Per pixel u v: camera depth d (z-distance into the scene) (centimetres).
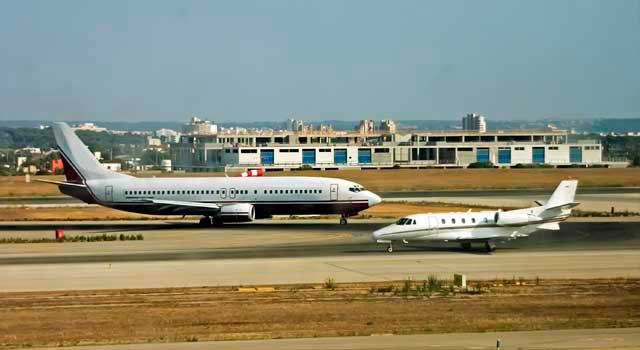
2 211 19762
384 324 6881
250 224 16188
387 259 10856
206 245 12625
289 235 13988
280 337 6359
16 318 7225
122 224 16550
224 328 6775
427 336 6322
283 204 15700
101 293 8456
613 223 15488
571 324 6762
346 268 10094
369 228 15100
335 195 15650
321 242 12912
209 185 15912
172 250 12038
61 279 9375
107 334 6575
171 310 7525
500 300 7931
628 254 11212
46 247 12462
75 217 18350
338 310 7494
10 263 10706
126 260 10962
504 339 6166
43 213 19325
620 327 6644
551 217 11600
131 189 16200
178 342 6212
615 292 8306
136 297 8212
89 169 16500
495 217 11569
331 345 6012
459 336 6312
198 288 8719
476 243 12038
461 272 9719
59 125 16538
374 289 8562
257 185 15800
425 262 10556
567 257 10938
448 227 11612
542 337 6241
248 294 8344
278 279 9288
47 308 7662
